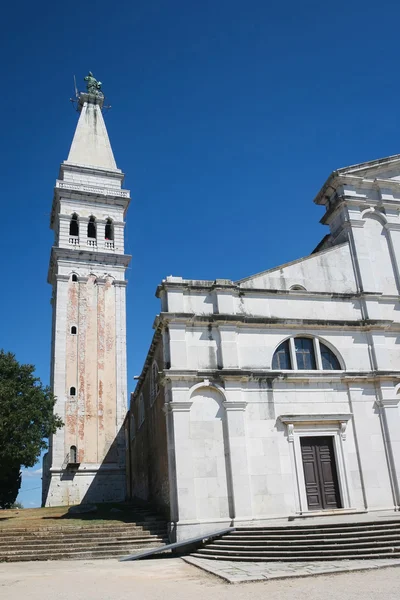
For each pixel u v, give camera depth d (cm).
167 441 2177
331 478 2267
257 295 2467
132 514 2612
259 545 1758
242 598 1129
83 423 4566
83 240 5266
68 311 4912
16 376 3322
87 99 6266
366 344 2525
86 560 1917
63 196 5378
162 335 2338
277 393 2312
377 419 2398
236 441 2162
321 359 2452
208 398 2227
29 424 3091
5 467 3002
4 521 2559
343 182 2812
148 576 1490
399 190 2900
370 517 1998
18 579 1516
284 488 2169
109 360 4872
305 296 2528
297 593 1155
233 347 2314
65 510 3164
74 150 5809
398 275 2731
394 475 2305
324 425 2316
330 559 1562
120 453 4547
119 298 5122
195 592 1221
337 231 2838
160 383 2305
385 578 1268
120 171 5753
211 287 2402
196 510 2053
